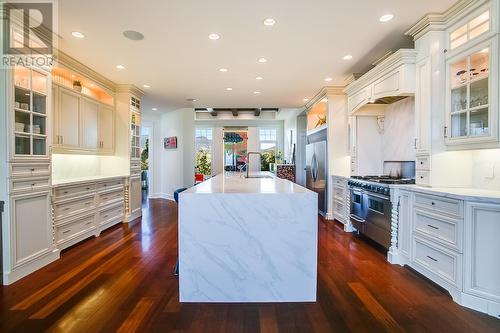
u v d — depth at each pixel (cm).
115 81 488
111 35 309
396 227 315
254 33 306
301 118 867
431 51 280
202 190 242
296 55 368
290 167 866
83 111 426
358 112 463
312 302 225
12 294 236
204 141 1070
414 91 307
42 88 304
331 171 537
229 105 708
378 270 292
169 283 259
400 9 262
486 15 239
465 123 269
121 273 282
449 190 256
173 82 491
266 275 226
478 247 213
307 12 265
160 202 772
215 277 225
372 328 190
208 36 313
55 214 331
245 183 311
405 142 404
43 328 188
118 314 206
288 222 225
